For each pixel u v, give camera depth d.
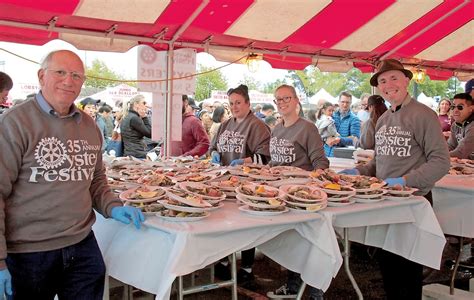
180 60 4.91
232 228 1.99
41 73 1.95
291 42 5.27
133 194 2.36
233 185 2.71
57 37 4.39
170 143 4.96
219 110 6.72
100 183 2.31
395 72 2.87
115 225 2.39
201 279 3.85
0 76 3.73
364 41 5.56
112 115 7.83
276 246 2.51
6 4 3.66
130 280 2.12
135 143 5.89
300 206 2.33
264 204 2.27
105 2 3.82
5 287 1.80
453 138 5.38
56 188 1.97
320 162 3.63
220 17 4.43
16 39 4.23
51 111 1.93
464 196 3.29
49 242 1.97
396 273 2.92
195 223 2.05
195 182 2.73
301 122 3.76
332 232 2.28
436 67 7.23
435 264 2.69
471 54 6.39
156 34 4.66
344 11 4.68
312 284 2.29
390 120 2.99
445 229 3.39
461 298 3.28
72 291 2.14
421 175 2.74
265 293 3.59
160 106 4.90
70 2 3.74
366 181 2.75
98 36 4.36
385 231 2.87
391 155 2.96
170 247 1.97
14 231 1.92
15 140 1.85
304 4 4.40
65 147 1.98
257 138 4.13
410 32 5.52
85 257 2.12
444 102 7.11
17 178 1.90
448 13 5.02
